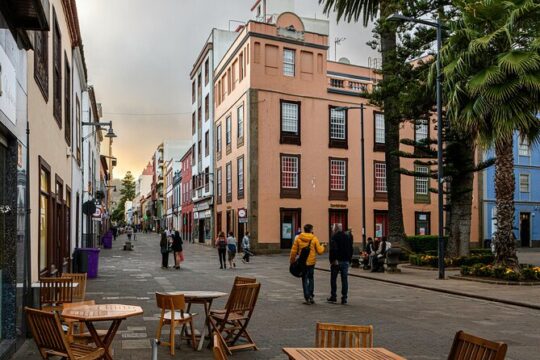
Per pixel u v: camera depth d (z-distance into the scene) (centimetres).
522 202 4791
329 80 4259
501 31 1717
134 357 765
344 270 1371
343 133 4253
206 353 805
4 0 722
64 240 1686
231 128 4481
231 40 5231
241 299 820
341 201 4191
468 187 2500
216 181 5034
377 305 1341
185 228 7000
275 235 3941
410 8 2398
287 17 4106
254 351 826
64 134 1694
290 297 1491
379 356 446
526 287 1700
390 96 2577
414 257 2577
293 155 4044
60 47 1575
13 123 779
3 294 782
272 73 4025
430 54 2481
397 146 2869
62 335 521
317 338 526
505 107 1714
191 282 1884
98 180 5475
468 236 2511
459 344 424
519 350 850
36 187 1020
